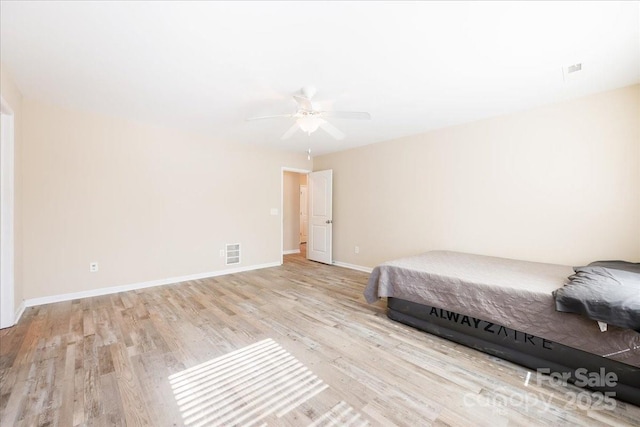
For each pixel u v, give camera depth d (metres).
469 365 1.97
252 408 1.52
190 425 1.39
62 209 3.16
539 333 1.88
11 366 1.87
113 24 1.71
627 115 2.51
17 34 1.80
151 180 3.79
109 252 3.47
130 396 1.59
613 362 1.62
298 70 2.27
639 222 2.47
